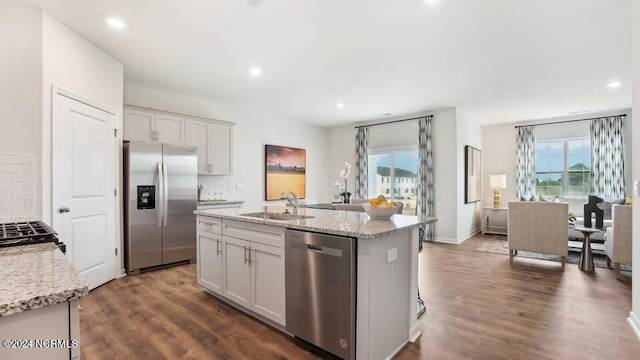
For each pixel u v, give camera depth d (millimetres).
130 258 3668
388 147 6758
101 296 2984
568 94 4820
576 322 2445
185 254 4188
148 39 3023
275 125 6500
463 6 2447
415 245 2270
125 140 3865
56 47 2674
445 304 2820
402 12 2539
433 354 2010
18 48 2420
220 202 4812
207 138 4922
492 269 3998
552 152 6691
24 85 2443
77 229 2941
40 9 2506
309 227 2004
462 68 3760
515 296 3021
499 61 3547
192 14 2578
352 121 7094
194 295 3020
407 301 2176
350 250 1793
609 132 5980
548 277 3650
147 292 3098
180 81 4238
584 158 6336
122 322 2434
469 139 6555
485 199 7438
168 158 4023
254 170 6043
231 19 2658
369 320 1769
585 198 6285
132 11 2537
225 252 2736
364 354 1772
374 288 1807
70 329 823
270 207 3584
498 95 4914
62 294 791
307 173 7262
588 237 4000
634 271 2363
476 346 2102
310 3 2418
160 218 3889
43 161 2535
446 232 5910
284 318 2191
